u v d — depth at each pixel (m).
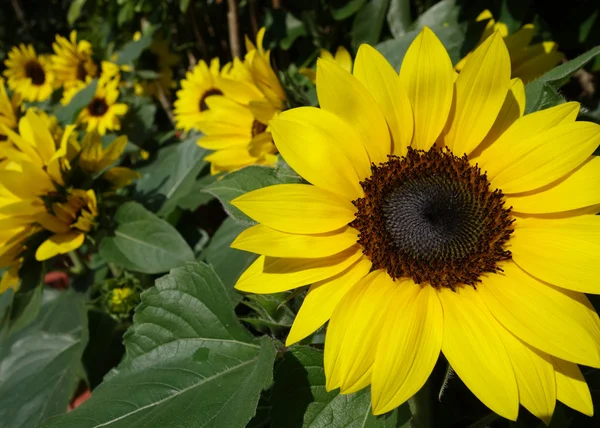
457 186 0.17
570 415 0.18
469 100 0.16
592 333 0.13
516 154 0.16
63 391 0.25
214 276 0.19
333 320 0.14
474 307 0.15
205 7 0.46
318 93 0.16
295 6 0.38
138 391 0.18
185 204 0.30
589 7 0.29
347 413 0.15
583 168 0.15
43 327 0.29
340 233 0.16
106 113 0.44
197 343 0.19
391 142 0.17
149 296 0.20
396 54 0.25
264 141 0.26
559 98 0.17
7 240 0.24
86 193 0.25
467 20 0.27
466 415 0.20
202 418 0.16
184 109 0.40
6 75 0.57
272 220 0.15
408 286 0.15
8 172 0.23
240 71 0.29
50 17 0.85
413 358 0.14
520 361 0.14
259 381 0.15
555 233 0.15
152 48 0.47
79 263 0.32
